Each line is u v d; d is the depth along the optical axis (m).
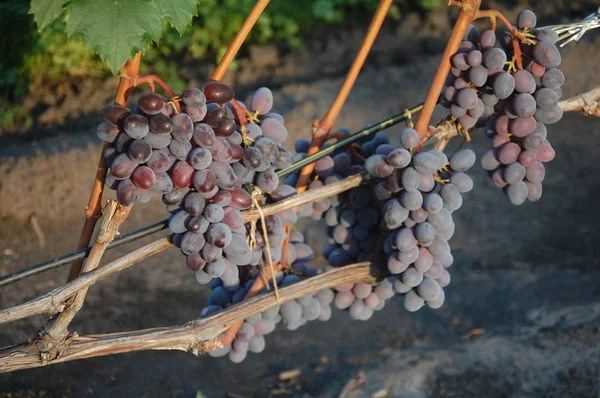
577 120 4.27
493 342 2.60
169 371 2.43
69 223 3.31
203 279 1.61
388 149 1.70
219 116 1.56
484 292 2.91
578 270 3.02
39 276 2.88
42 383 2.31
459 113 1.68
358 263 1.73
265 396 2.35
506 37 1.67
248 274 1.76
